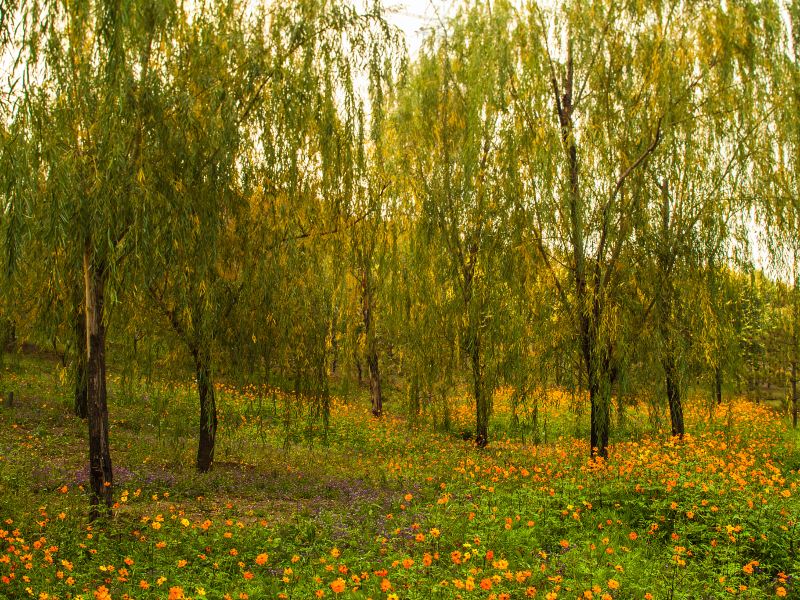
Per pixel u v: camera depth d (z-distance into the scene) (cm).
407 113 1422
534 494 874
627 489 875
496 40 1224
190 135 795
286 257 1016
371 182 1153
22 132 619
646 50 1129
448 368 1494
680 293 1152
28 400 1577
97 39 660
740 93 1098
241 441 1429
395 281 1524
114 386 1622
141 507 834
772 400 3005
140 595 508
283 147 966
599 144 1150
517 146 1198
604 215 1146
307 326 1073
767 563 640
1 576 508
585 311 1153
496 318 1274
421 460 1350
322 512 813
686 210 1162
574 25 1182
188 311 877
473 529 719
